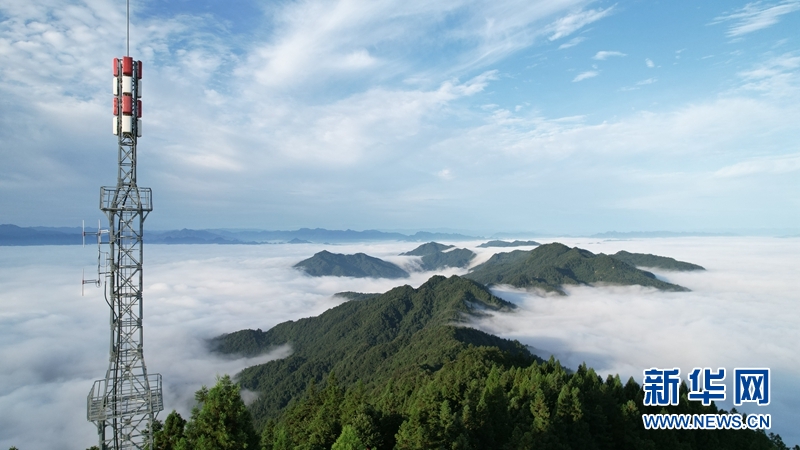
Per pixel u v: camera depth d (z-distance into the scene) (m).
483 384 70.44
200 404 41.81
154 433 42.44
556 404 56.09
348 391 70.00
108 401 37.88
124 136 39.81
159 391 39.88
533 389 62.38
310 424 58.59
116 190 39.16
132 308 42.09
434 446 46.47
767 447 58.97
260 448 38.31
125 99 39.53
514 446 48.06
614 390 64.19
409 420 49.88
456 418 50.19
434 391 53.88
